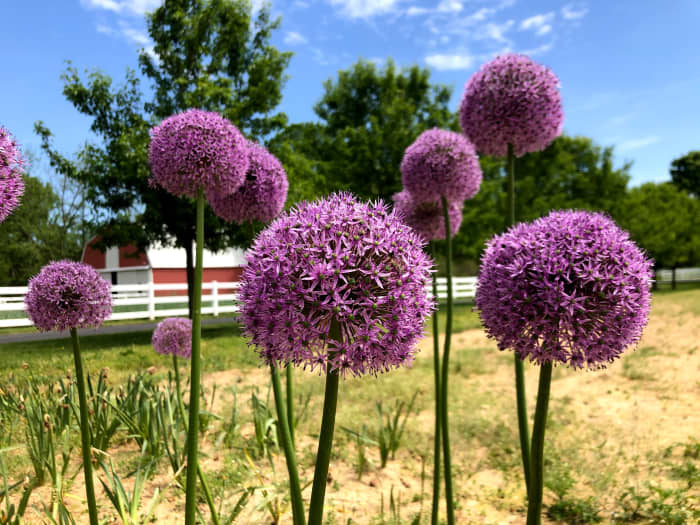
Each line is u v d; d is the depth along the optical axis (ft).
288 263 4.93
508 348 6.81
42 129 36.19
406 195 14.32
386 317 4.96
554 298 6.01
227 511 10.52
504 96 9.82
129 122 38.32
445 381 9.77
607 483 12.50
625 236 6.52
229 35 41.04
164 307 57.00
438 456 10.00
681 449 14.52
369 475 13.46
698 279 144.36
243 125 40.34
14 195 6.31
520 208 76.33
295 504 7.41
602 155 84.74
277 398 7.57
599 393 21.08
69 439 12.49
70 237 63.16
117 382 18.10
